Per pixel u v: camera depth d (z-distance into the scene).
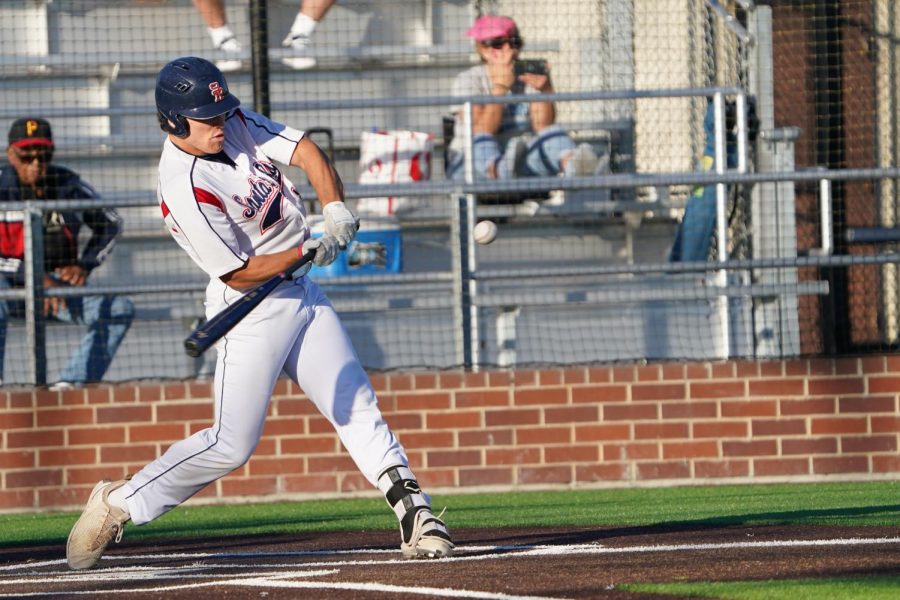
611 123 33.84
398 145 31.41
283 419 26.17
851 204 35.56
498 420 26.23
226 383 14.59
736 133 30.78
